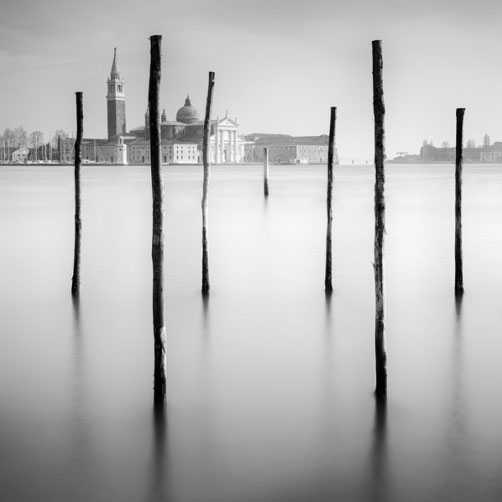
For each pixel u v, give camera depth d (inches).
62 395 542.3
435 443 451.8
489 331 731.4
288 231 1673.2
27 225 1830.7
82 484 403.2
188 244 1432.1
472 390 548.7
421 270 1098.7
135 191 3644.2
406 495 390.6
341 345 679.1
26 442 457.1
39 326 760.3
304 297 901.8
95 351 663.8
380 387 539.8
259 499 386.6
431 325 758.5
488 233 1595.7
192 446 450.0
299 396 536.4
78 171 908.6
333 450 442.6
